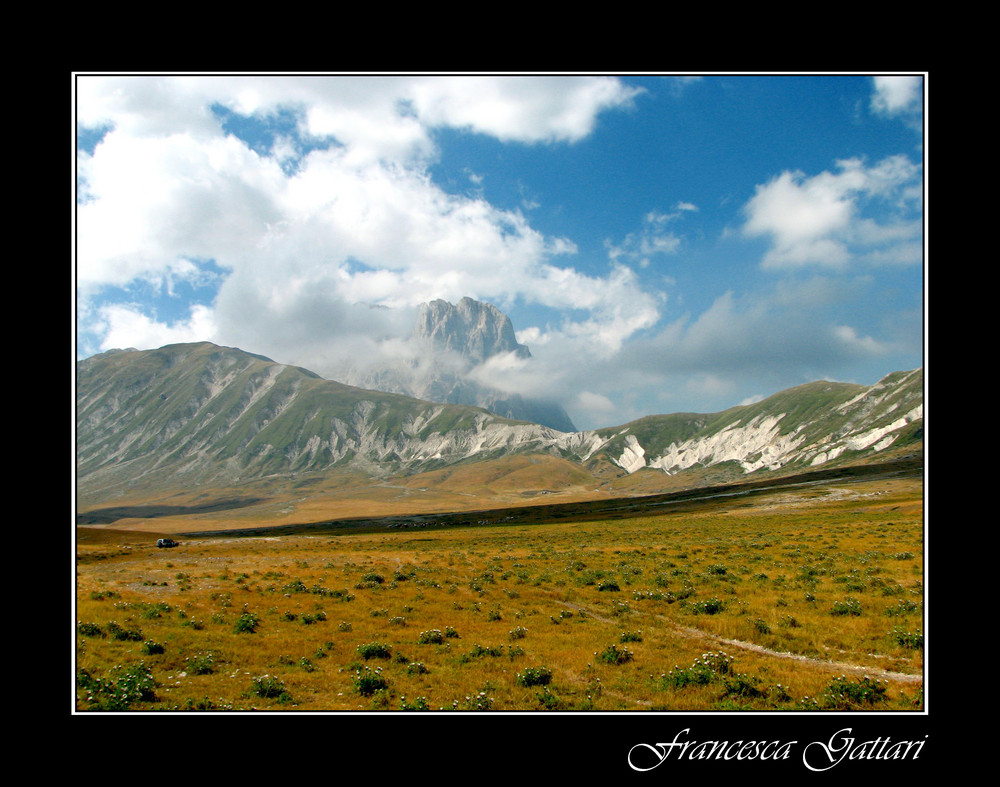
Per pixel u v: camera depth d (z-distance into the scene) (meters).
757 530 75.88
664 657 22.77
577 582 39.97
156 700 18.67
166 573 50.31
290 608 33.62
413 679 20.89
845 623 25.75
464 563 54.88
